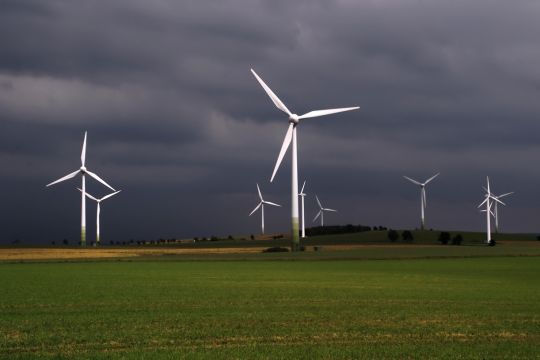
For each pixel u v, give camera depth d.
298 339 21.38
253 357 18.59
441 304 30.41
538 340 21.34
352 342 20.92
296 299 32.38
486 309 28.56
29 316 26.22
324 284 40.97
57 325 23.86
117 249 102.88
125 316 26.19
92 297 33.22
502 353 19.31
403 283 41.91
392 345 20.41
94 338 21.33
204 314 26.77
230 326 23.73
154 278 45.88
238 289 37.47
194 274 49.75
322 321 24.94
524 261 66.62
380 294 34.78
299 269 55.59
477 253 80.25
